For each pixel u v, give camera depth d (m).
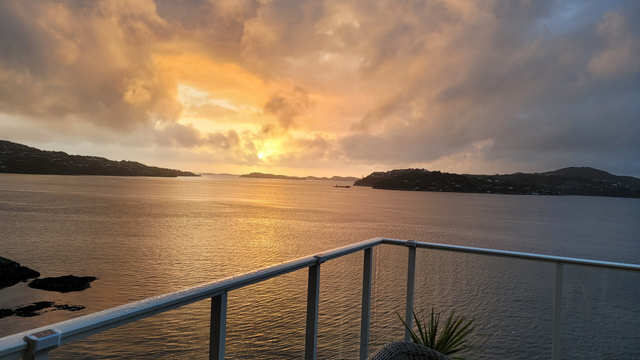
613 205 168.00
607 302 1.85
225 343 1.13
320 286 1.70
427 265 2.16
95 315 0.78
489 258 2.05
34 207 68.69
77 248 36.53
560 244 52.16
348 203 117.44
